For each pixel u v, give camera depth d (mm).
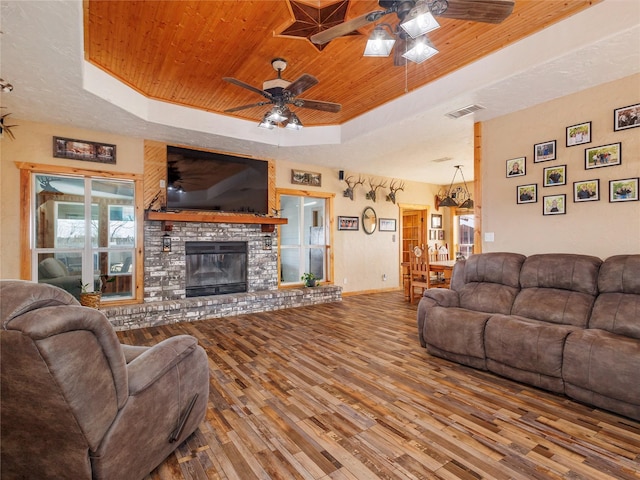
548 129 3668
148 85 3975
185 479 1688
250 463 1815
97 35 2977
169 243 5105
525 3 2604
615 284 2770
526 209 3855
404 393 2639
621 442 1998
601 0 2570
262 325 4707
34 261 4273
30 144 4184
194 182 5293
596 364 2344
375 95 4305
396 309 5832
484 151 4277
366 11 2738
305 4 2631
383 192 7977
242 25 2873
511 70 3141
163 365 1704
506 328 2887
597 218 3287
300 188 6625
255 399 2537
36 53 2709
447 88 3713
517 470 1754
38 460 1377
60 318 1161
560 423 2211
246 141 5121
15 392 1219
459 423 2211
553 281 3180
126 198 4906
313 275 6551
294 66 3588
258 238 6012
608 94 3225
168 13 2697
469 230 8938
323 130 5355
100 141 4641
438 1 1987
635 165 3049
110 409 1386
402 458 1853
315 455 1883
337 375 2980
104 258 4750
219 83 3932
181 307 4863
